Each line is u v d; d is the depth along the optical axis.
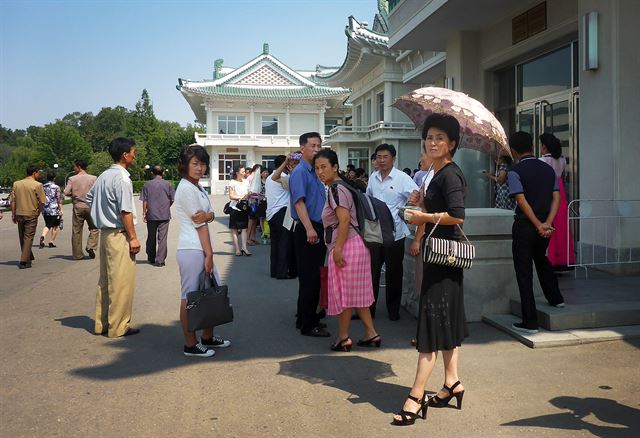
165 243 10.74
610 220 7.45
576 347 5.11
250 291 8.14
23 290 8.43
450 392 3.88
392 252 6.24
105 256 5.85
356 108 37.31
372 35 27.84
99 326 5.95
